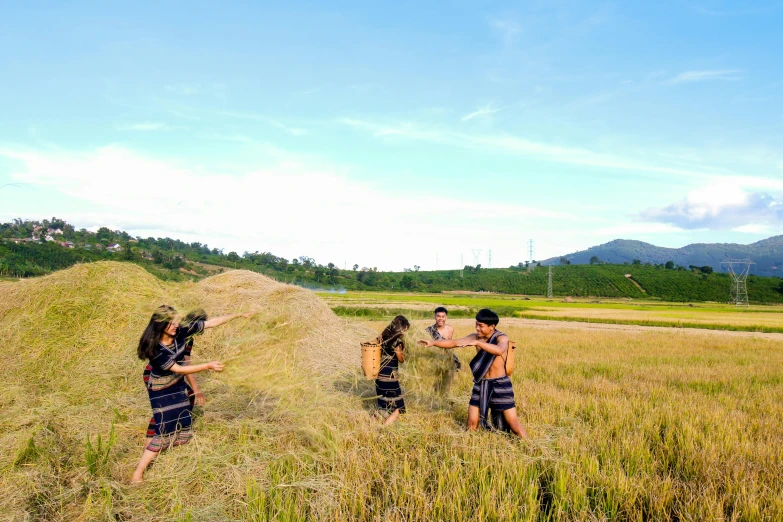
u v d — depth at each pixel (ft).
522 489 13.23
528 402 23.15
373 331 30.32
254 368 19.24
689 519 11.72
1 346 23.40
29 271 104.94
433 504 12.28
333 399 20.04
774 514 11.93
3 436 15.96
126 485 13.82
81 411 19.10
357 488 12.99
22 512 12.12
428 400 22.12
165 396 15.20
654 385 28.58
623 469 14.83
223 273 30.58
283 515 11.88
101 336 24.27
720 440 17.24
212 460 15.01
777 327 93.20
